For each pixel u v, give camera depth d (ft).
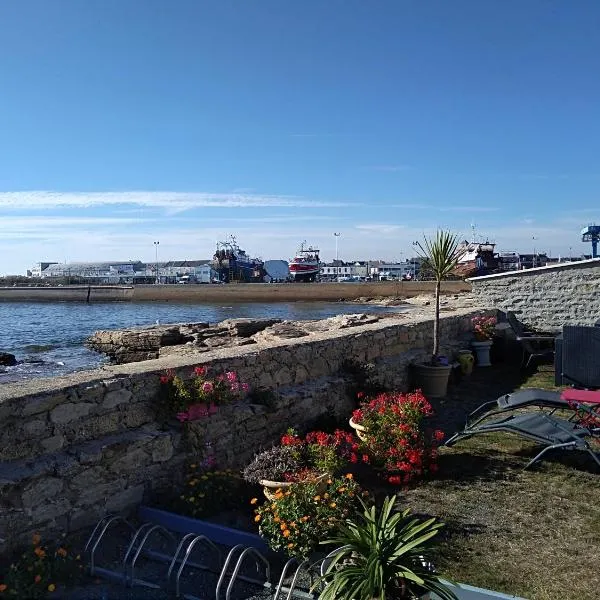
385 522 11.60
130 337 75.46
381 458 19.80
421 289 220.23
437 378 32.35
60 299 266.98
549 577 13.37
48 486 14.39
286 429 22.47
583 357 28.84
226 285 246.88
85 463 15.21
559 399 23.02
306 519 13.56
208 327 79.25
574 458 21.22
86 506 15.25
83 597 12.71
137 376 17.63
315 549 13.67
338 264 463.42
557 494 18.21
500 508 17.24
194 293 250.37
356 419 21.72
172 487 17.49
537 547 14.84
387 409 21.02
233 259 338.34
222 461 19.35
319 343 26.43
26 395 14.73
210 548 14.87
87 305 238.27
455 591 12.07
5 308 222.69
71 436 15.69
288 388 23.94
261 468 17.54
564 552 14.57
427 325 37.65
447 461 21.35
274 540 13.76
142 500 16.75
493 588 12.89
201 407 18.34
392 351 33.30
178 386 18.01
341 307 192.75
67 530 14.80
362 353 30.07
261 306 210.79
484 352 42.19
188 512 16.44
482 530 15.81
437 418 28.02
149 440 16.94
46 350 85.30
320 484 15.70
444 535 15.55
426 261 34.35
